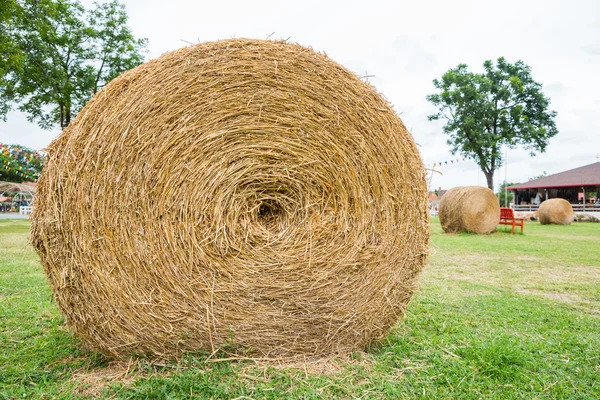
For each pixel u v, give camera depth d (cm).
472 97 3506
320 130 304
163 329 289
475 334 361
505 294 519
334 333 311
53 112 2453
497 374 282
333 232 304
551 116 3575
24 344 332
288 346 304
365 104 314
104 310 285
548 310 442
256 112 296
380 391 258
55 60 2208
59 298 290
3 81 1838
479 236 1341
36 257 794
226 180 291
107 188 279
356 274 311
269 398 246
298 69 302
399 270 327
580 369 291
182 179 284
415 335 360
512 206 3500
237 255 292
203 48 292
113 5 2456
